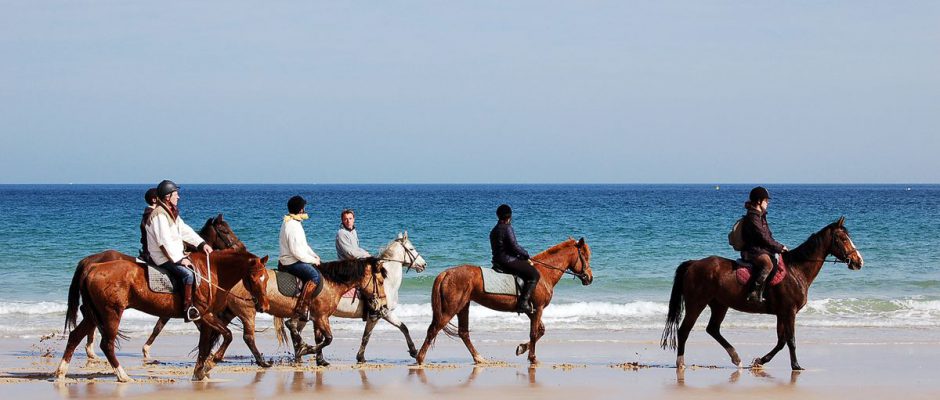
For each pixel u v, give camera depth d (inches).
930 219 2293.3
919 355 616.4
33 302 911.0
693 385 494.6
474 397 456.4
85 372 524.1
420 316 829.8
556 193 6727.4
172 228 462.9
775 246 525.7
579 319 823.7
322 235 1752.0
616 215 2603.3
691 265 543.8
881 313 852.6
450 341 692.1
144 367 546.9
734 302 530.6
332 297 542.9
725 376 527.2
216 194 6151.6
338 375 521.7
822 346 661.9
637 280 1101.1
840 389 483.5
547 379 512.4
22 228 1879.9
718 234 1738.4
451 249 1470.2
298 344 560.4
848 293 1003.9
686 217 2440.9
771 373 538.6
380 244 1611.7
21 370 531.8
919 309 874.1
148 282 460.8
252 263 472.7
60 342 678.5
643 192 7308.1
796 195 5757.9
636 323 800.9
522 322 790.5
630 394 466.9
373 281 558.6
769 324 782.5
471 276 551.5
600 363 583.5
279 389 472.4
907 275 1139.3
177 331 728.3
